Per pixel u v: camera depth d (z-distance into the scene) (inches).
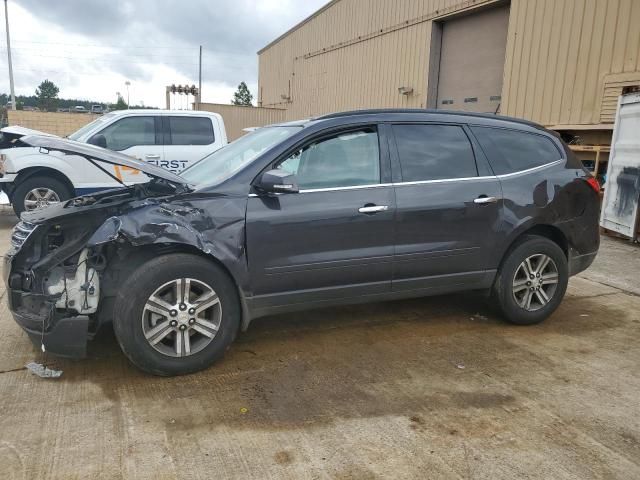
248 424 121.9
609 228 348.8
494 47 531.8
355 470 105.7
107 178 360.8
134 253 144.0
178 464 106.8
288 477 103.4
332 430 119.9
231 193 145.6
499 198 174.4
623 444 115.6
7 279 142.6
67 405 128.4
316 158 156.8
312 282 154.3
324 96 896.3
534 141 189.2
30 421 121.1
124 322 135.8
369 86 747.4
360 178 159.6
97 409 126.8
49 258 140.9
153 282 136.3
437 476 104.1
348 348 166.2
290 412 127.3
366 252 158.1
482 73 550.0
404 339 174.2
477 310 203.0
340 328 183.0
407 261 163.9
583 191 190.1
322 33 887.7
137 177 359.9
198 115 384.2
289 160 153.2
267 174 142.7
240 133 976.9
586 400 135.0
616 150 340.8
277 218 147.2
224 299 145.3
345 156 159.8
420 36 626.2
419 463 108.1
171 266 137.6
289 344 168.6
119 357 155.8
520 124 188.7
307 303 157.0
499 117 187.0
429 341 172.9
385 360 157.8
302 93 991.0
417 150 168.6
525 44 474.3
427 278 168.9
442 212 165.9
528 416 126.7
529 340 175.0
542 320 189.0
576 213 188.9
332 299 159.2
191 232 138.5
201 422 122.3
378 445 114.2
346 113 164.2
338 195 154.3
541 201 180.5
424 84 623.5
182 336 142.3
